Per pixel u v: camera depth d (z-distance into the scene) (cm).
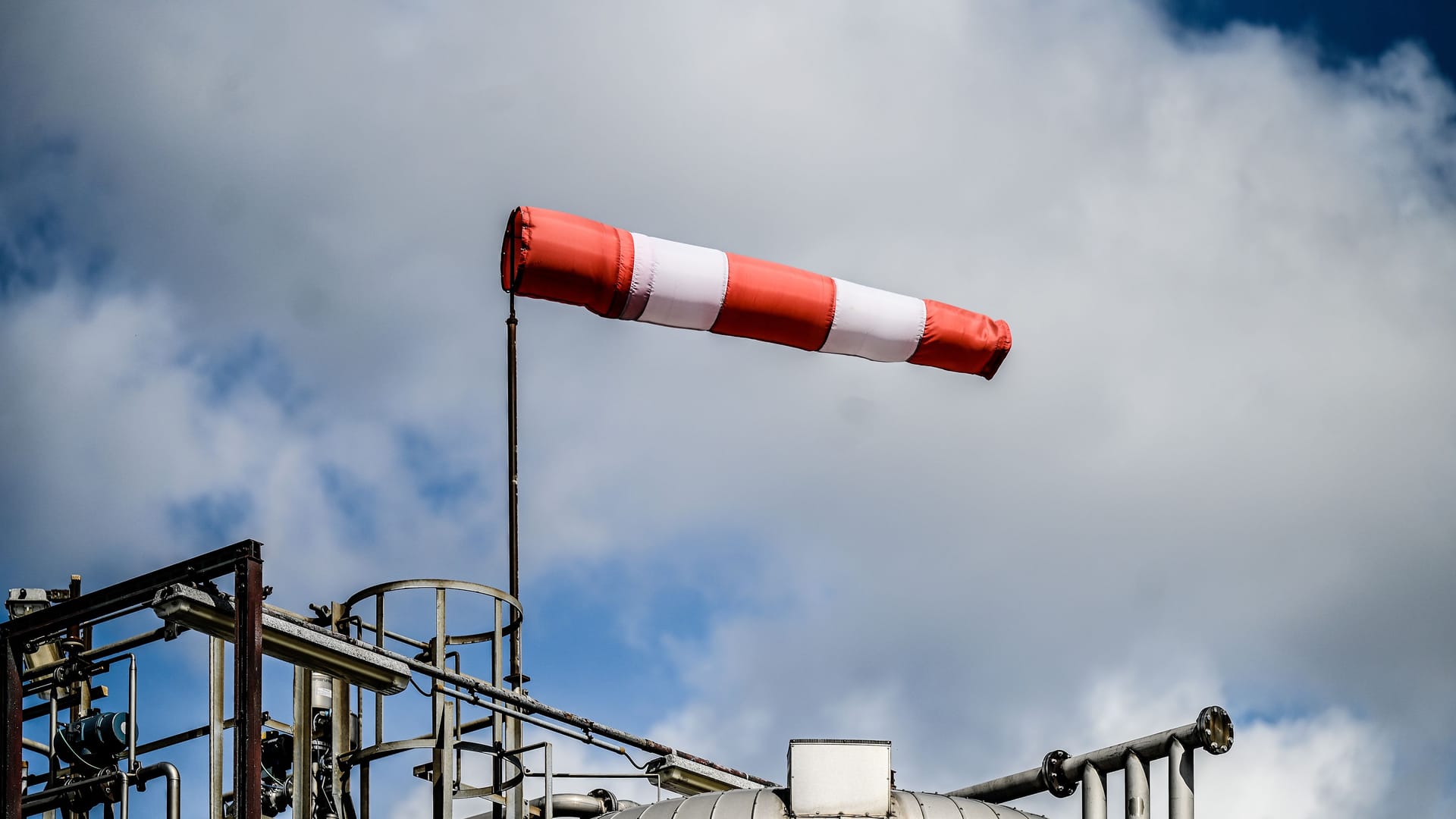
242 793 2708
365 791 3275
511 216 3525
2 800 2883
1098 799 3381
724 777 3475
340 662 2970
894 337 3781
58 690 3241
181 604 2781
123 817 2916
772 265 3659
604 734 3344
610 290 3522
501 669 3250
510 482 3700
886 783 2905
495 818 3319
